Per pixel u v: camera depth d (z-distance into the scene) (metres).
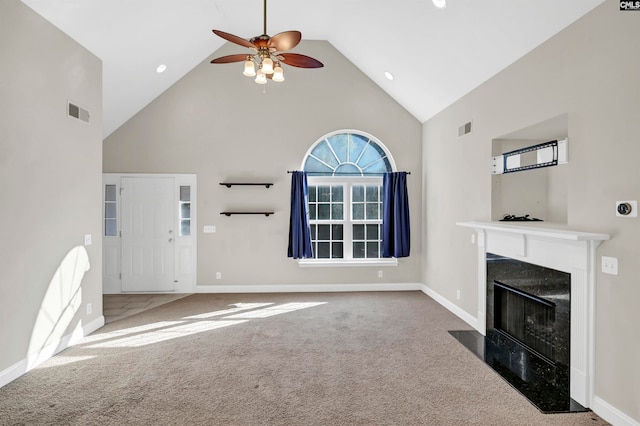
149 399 2.69
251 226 6.03
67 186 3.67
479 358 3.43
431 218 5.73
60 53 3.54
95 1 3.48
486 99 4.05
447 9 3.49
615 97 2.37
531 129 3.44
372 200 6.31
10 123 2.95
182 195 5.98
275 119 6.05
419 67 4.72
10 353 2.97
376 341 3.86
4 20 2.89
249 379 3.00
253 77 6.01
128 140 5.86
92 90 4.08
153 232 5.93
